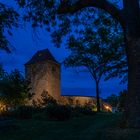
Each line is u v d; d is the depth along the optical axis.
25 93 35.62
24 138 16.17
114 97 60.50
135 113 15.73
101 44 53.59
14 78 34.22
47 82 87.25
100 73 56.56
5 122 19.44
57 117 25.66
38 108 29.73
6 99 32.66
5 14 21.98
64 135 16.45
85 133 16.36
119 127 16.14
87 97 81.50
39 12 21.12
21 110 27.75
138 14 16.17
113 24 24.36
